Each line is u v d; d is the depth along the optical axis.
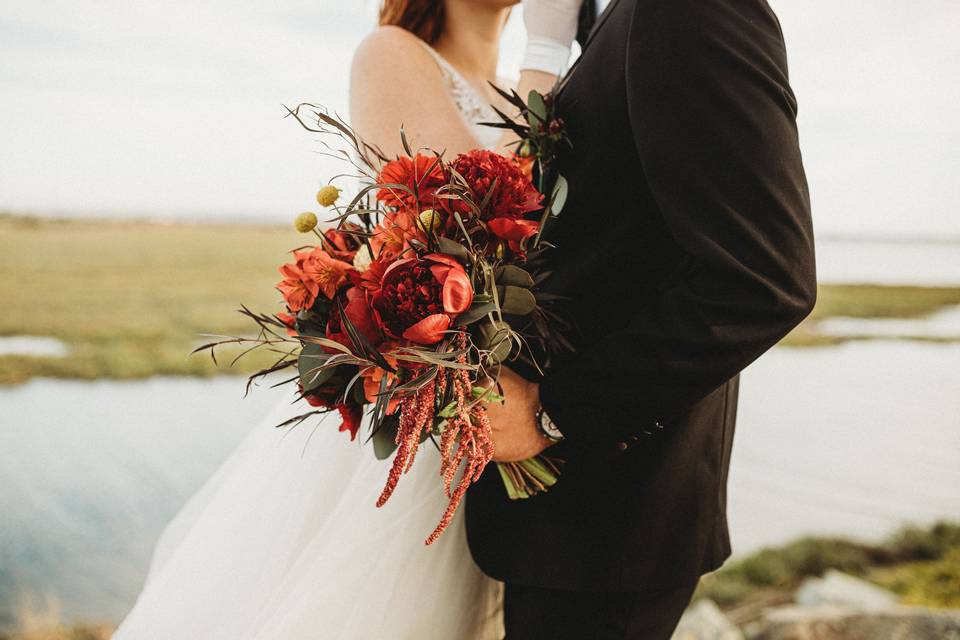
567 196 0.87
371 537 1.02
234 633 1.06
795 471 5.12
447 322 0.69
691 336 0.73
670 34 0.74
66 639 3.25
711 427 0.99
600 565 0.91
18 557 4.11
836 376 7.71
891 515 4.28
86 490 5.10
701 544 0.98
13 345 8.09
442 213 0.77
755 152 0.71
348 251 0.86
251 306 9.88
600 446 0.83
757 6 0.79
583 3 1.22
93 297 9.89
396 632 1.00
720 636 2.39
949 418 6.27
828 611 2.36
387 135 1.21
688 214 0.73
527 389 0.87
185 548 1.17
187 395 7.18
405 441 0.67
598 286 0.87
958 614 2.22
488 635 1.13
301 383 0.80
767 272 0.70
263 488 1.17
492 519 0.98
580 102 0.86
